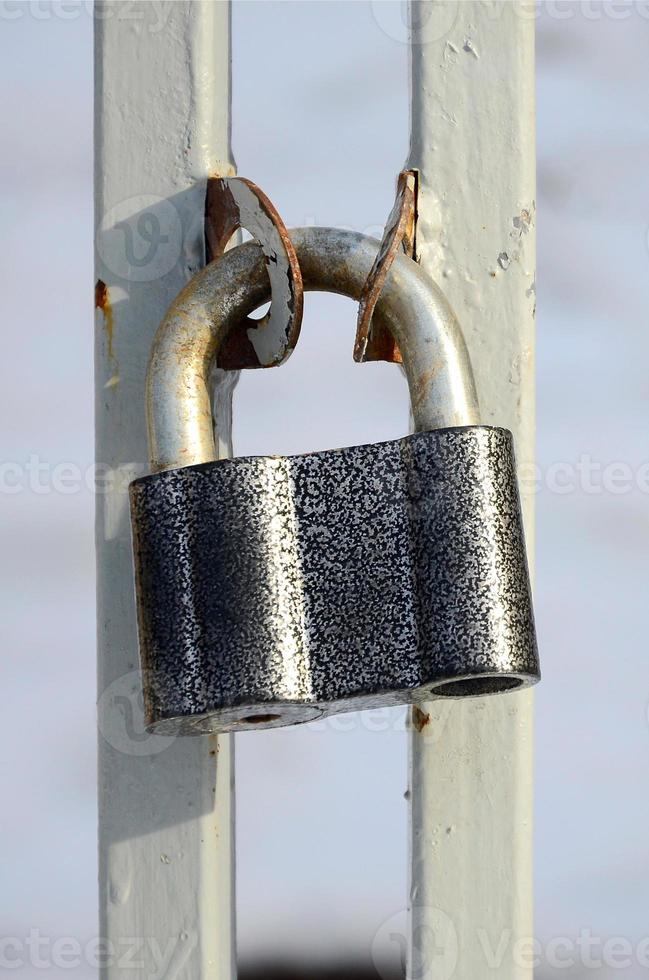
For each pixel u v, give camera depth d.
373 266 0.64
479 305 0.67
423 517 0.63
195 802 0.67
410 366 0.64
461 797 0.67
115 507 0.66
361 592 0.64
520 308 0.67
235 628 0.63
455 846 0.67
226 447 0.66
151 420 0.64
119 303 0.67
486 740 0.67
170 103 0.67
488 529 0.63
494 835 0.67
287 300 0.63
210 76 0.67
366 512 0.64
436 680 0.63
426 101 0.67
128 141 0.67
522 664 0.63
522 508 0.67
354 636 0.64
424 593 0.63
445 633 0.63
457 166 0.67
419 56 0.67
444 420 0.64
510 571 0.63
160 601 0.63
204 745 0.67
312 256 0.64
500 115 0.67
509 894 0.67
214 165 0.67
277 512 0.63
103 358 0.67
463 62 0.67
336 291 0.65
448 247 0.67
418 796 0.67
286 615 0.63
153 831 0.67
